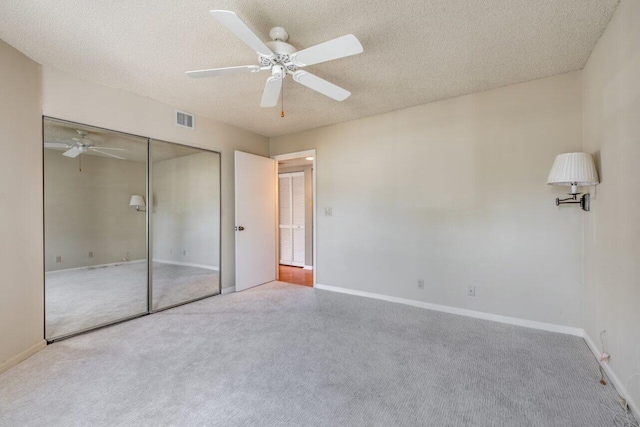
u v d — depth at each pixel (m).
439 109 3.25
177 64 2.43
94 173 3.23
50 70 2.45
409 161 3.46
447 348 2.39
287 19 1.86
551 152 2.68
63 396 1.77
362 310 3.30
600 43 2.07
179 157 3.95
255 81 2.74
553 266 2.68
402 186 3.51
